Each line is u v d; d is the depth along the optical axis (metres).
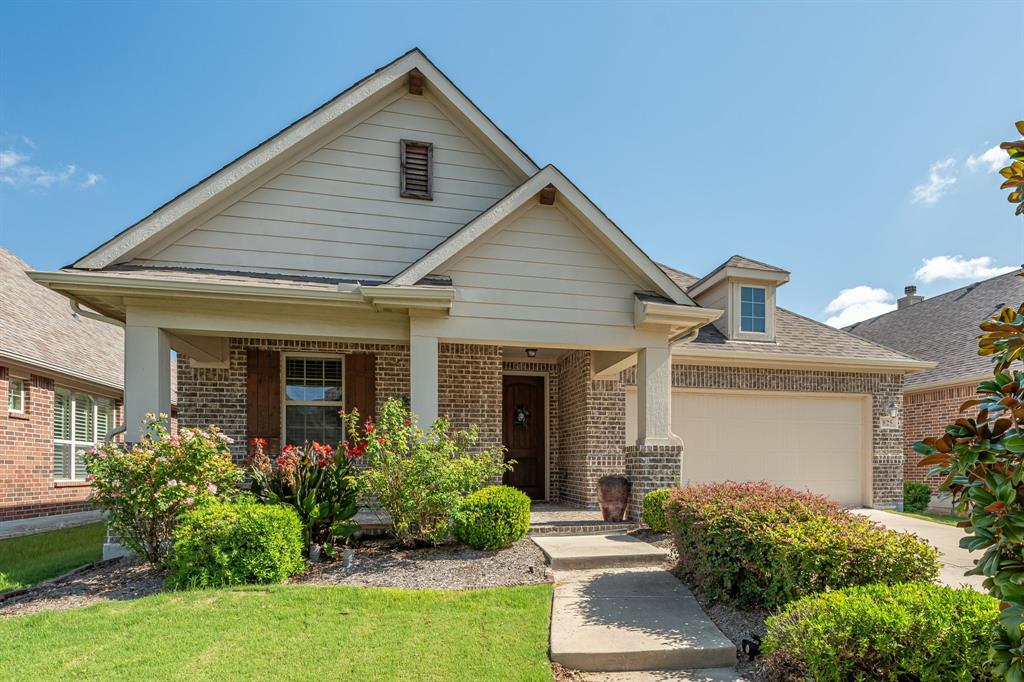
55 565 6.79
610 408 10.82
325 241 8.89
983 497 2.17
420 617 4.91
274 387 9.58
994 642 2.20
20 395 11.55
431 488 6.79
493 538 6.98
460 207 9.46
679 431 11.58
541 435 12.05
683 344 11.36
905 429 14.70
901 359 12.36
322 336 7.98
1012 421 2.16
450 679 3.92
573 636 4.63
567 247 8.45
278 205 8.77
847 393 12.25
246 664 4.03
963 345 14.44
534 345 8.47
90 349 14.88
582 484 10.73
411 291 7.54
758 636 4.61
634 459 8.68
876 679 3.48
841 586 4.45
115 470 6.01
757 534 4.96
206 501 6.08
